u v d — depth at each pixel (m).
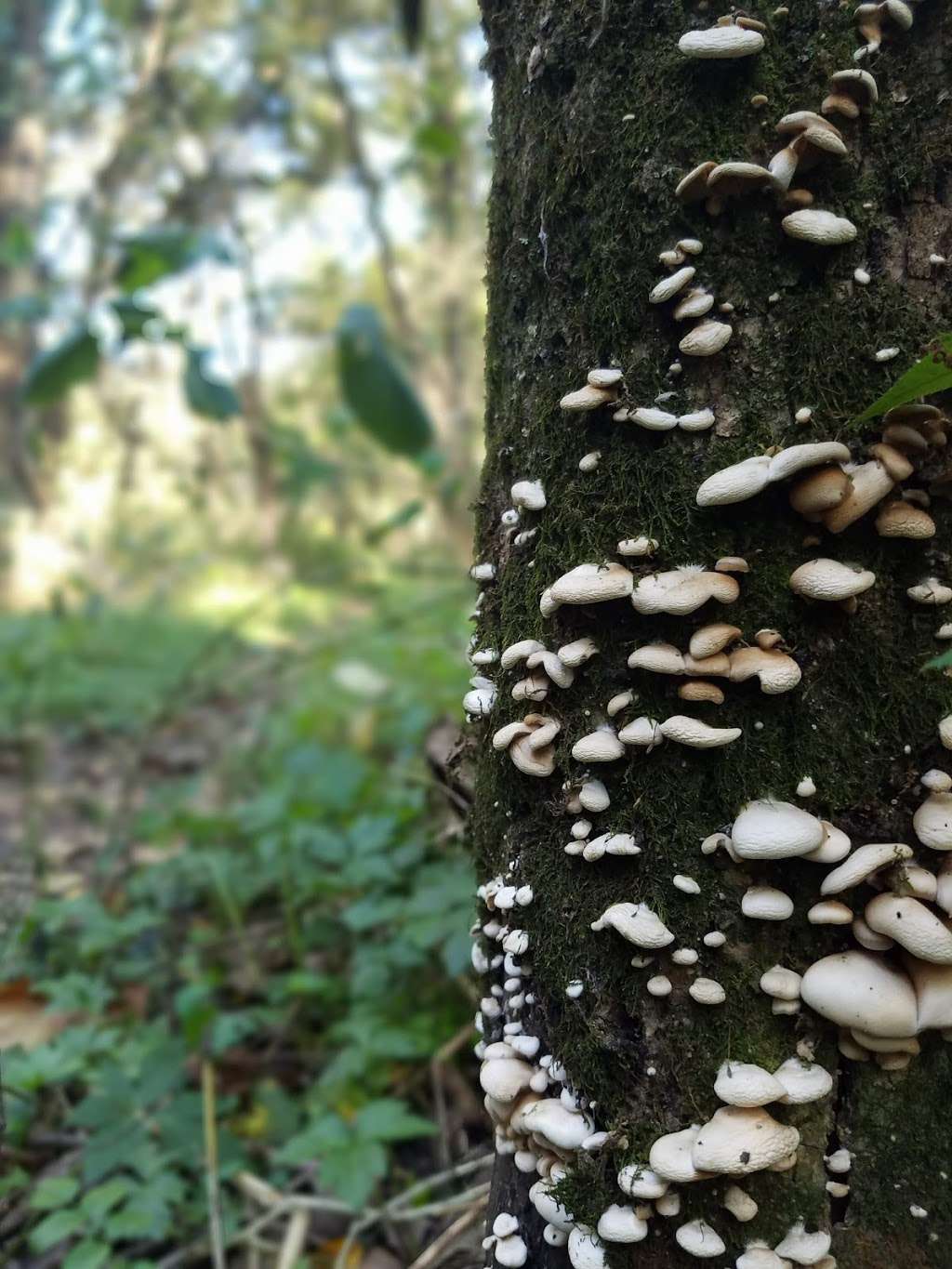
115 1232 0.40
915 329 0.29
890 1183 0.29
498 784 0.35
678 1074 0.30
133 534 2.72
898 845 0.28
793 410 0.29
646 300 0.30
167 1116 0.47
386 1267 0.43
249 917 0.70
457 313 2.30
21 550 2.33
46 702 1.36
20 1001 0.59
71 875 0.75
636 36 0.30
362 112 1.81
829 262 0.29
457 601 1.24
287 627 1.84
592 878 0.32
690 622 0.30
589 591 0.30
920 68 0.28
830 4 0.28
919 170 0.28
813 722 0.29
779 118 0.29
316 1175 0.47
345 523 2.48
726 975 0.30
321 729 1.09
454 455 1.86
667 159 0.30
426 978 0.56
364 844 0.59
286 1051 0.57
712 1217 0.30
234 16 1.55
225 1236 0.43
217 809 0.96
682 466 0.30
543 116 0.32
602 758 0.30
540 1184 0.32
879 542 0.29
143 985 0.63
